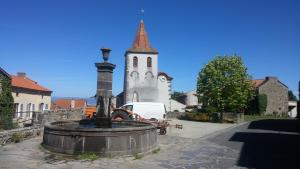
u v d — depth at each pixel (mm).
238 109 46562
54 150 12266
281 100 67938
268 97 67375
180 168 10805
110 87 14195
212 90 44781
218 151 14688
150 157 12477
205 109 46469
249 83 46312
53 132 12445
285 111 67875
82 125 16406
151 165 11023
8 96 25484
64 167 10141
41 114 18891
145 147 13031
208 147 15938
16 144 14055
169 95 53344
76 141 11820
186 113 48719
